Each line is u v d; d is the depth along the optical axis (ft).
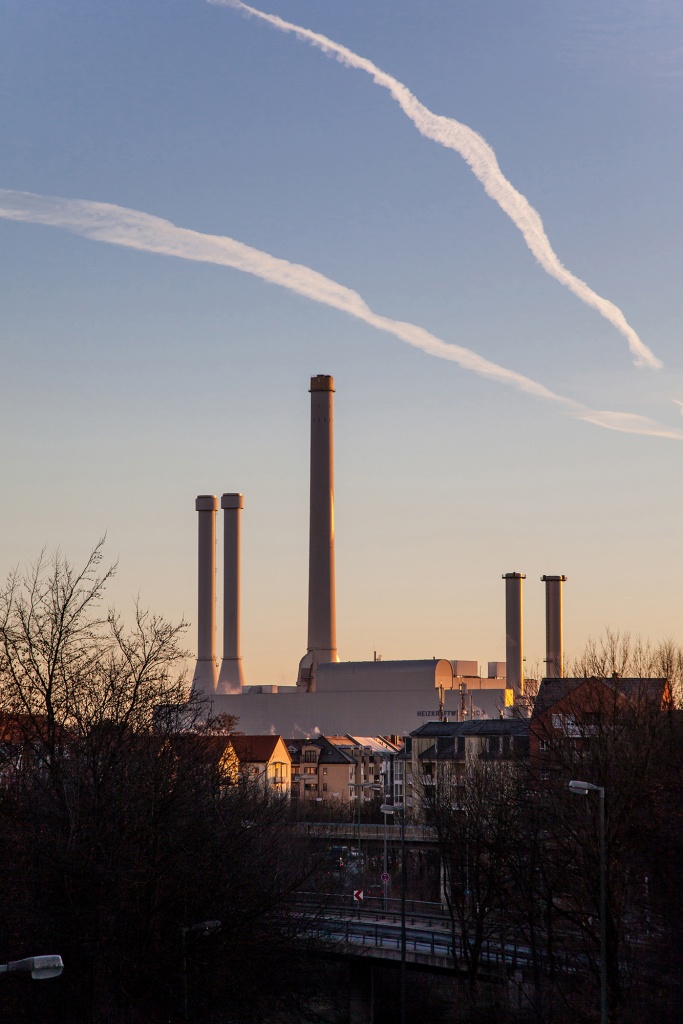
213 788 181.06
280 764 537.65
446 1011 255.91
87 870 147.13
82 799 150.00
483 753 293.23
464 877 231.71
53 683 160.35
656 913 187.42
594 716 205.77
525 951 246.27
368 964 251.19
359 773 590.14
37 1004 150.61
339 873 364.79
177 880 156.46
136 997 154.51
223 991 162.50
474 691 649.20
